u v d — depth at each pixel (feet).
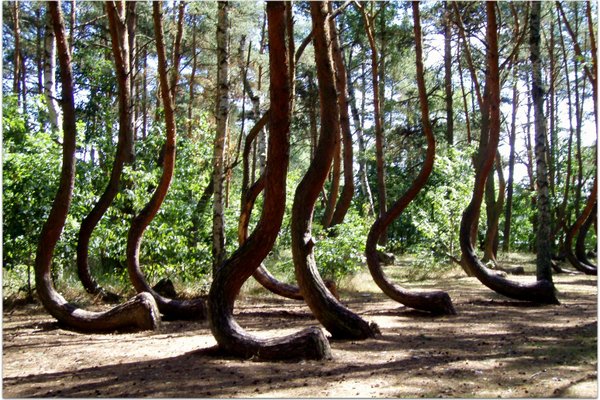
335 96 27.73
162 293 40.83
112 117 51.06
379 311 37.76
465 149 68.54
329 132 27.61
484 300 43.27
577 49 70.28
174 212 43.73
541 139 45.16
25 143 40.73
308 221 27.76
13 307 37.37
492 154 44.78
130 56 48.06
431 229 63.36
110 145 47.06
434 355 23.56
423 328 30.89
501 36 77.51
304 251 27.48
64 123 32.50
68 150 32.42
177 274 44.24
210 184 48.67
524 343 26.37
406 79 102.32
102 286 42.52
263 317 35.17
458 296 45.62
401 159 105.19
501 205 71.61
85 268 39.60
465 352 24.21
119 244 42.16
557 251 90.89
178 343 26.63
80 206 40.27
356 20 82.69
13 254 38.73
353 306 40.65
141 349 25.23
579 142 82.74
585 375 20.16
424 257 63.77
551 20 80.02
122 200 42.55
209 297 24.27
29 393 18.22
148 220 37.04
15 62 75.20
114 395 17.74
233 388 18.29
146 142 48.78
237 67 78.38
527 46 70.49
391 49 86.17
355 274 53.72
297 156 131.64
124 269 42.19
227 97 41.63
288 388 18.30
